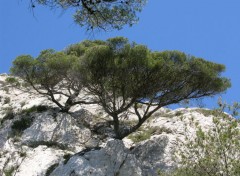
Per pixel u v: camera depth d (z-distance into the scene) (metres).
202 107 30.06
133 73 27.47
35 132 31.09
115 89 28.28
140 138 31.23
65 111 33.97
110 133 32.41
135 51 27.27
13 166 26.56
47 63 32.06
